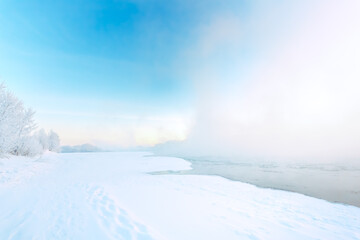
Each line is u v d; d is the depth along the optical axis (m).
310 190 9.96
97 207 5.63
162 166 21.98
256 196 8.62
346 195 8.92
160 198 7.49
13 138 15.88
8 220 4.59
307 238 4.48
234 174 15.84
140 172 16.72
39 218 4.72
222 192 9.25
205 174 15.84
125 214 5.11
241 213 6.11
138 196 7.62
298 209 6.79
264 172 16.89
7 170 11.70
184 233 4.33
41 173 12.84
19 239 3.65
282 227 5.08
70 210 5.33
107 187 8.98
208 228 4.72
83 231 4.01
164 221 4.98
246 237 4.34
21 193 7.29
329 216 6.09
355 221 5.68
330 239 4.47
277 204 7.38
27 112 20.75
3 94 14.69
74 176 12.48
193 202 7.14
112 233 3.95
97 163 23.69
